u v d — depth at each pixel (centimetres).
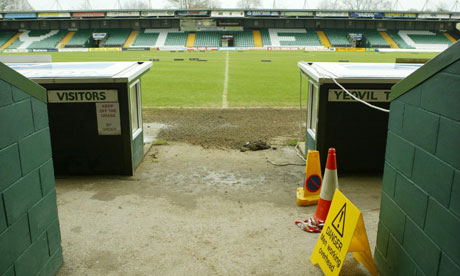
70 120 635
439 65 253
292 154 786
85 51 5556
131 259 392
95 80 612
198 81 2089
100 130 638
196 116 1191
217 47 5822
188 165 712
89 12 6209
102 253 403
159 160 742
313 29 6712
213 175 657
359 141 648
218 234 445
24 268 301
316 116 649
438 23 6588
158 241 429
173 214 500
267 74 2445
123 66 744
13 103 282
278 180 633
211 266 380
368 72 662
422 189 277
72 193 573
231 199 551
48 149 342
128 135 638
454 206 236
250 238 435
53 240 355
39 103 323
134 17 6291
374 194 571
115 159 649
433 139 262
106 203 536
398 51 5619
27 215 305
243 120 1132
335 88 622
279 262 387
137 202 539
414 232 289
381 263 356
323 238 376
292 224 471
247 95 1634
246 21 6725
